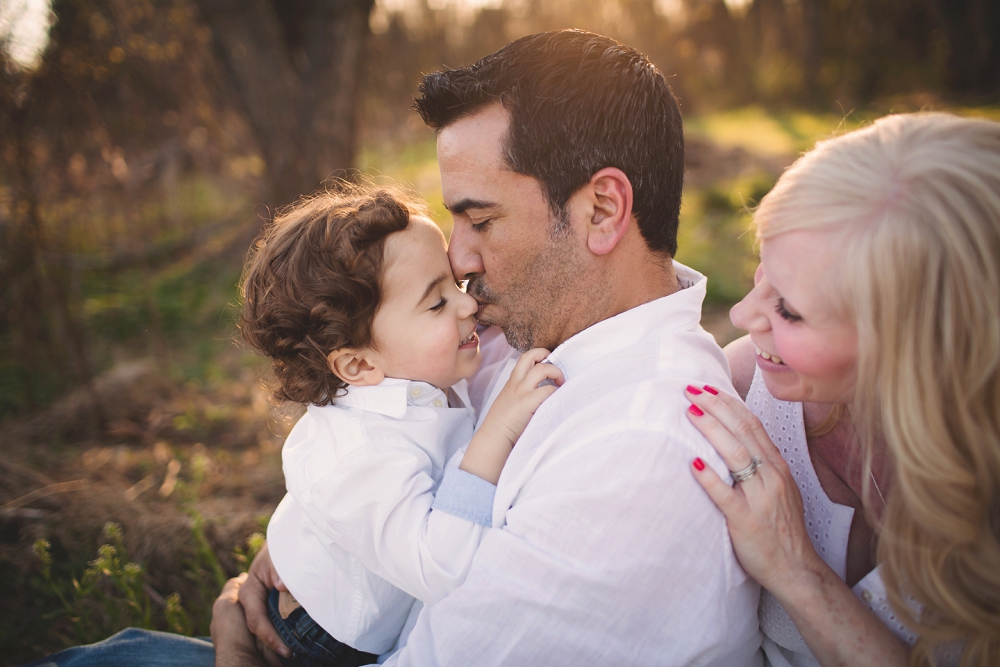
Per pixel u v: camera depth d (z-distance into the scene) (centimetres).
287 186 561
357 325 149
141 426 393
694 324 143
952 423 101
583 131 130
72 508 292
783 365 122
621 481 115
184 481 328
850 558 132
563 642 116
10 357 450
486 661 120
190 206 665
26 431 373
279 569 158
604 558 114
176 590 257
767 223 114
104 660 158
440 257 154
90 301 550
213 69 520
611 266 140
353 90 567
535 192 134
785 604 117
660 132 137
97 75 396
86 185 416
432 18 781
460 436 164
